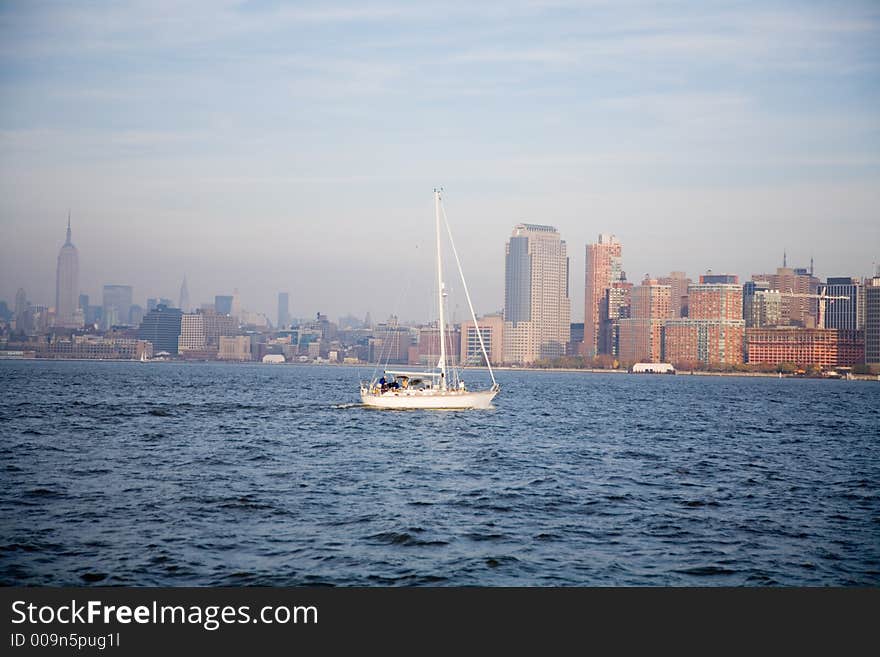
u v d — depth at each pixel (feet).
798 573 135.74
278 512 170.19
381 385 441.27
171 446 274.98
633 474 230.27
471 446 287.89
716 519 171.01
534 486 206.28
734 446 313.12
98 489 192.75
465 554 142.20
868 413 547.08
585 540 152.25
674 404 616.80
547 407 534.37
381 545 146.41
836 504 190.08
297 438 303.68
